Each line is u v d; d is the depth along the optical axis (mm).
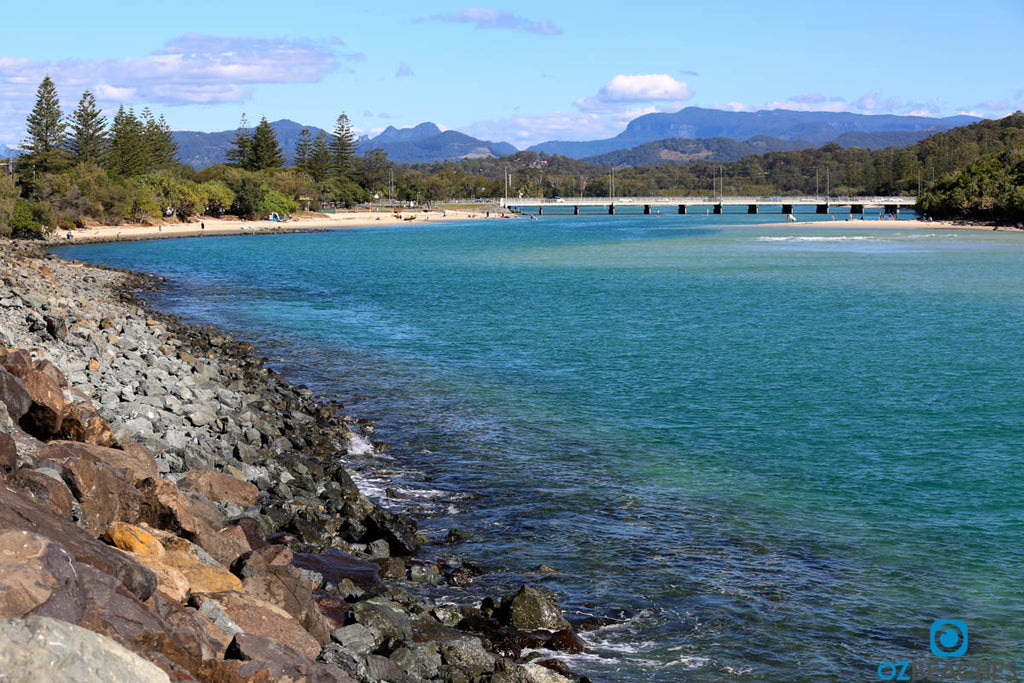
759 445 26125
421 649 12094
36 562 7223
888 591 15984
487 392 32875
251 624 10141
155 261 99812
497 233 178250
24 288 39938
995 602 15672
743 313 59156
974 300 67125
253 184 195375
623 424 28391
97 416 15281
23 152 167500
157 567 10133
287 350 41406
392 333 47906
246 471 19562
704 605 15148
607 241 149250
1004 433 27938
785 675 12914
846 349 44594
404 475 22172
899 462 24547
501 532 18312
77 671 6422
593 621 14273
